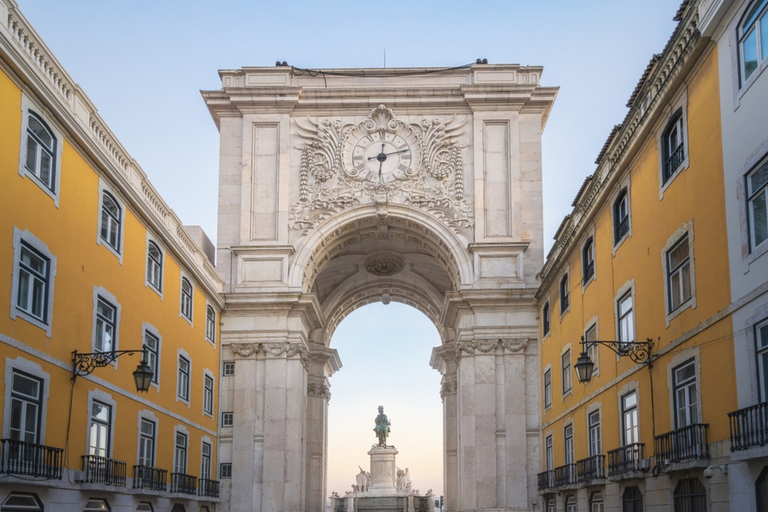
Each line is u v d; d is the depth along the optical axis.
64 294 15.73
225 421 28.30
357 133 30.44
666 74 14.48
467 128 30.41
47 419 14.88
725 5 11.92
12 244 13.70
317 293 38.56
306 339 30.89
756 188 11.34
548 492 24.39
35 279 14.73
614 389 18.14
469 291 28.50
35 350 14.46
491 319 28.58
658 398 15.16
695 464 12.73
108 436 17.84
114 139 18.48
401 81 30.92
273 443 27.81
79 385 16.25
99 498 17.17
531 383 28.17
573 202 22.66
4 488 13.30
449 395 38.41
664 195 14.96
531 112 30.45
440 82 30.86
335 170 30.11
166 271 22.19
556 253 24.58
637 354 16.23
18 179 13.94
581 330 21.34
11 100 13.72
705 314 13.01
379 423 46.44
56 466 14.71
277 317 28.81
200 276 25.17
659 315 15.19
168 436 22.08
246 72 30.69
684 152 13.98
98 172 17.47
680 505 14.02
